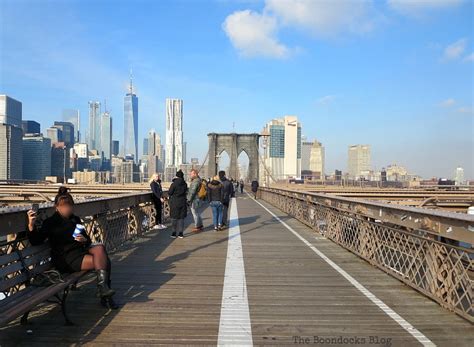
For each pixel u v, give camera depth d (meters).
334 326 5.05
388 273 7.69
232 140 78.12
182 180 12.40
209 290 6.61
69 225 5.70
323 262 8.88
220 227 14.63
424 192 25.38
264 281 7.21
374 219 8.56
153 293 6.41
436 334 4.80
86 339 4.59
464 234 5.05
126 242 11.33
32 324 5.01
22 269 5.05
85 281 6.95
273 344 4.51
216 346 4.44
